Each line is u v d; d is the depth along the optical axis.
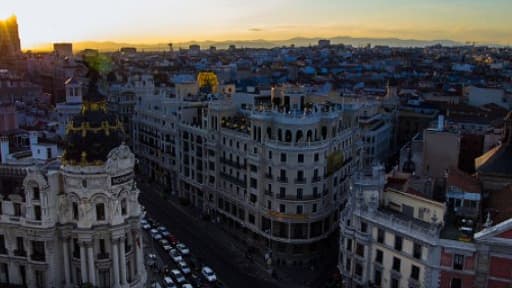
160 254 123.12
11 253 87.75
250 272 118.00
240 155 134.38
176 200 166.50
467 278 81.00
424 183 98.69
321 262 125.00
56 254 86.06
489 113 196.25
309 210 122.06
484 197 98.19
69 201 84.75
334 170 127.38
